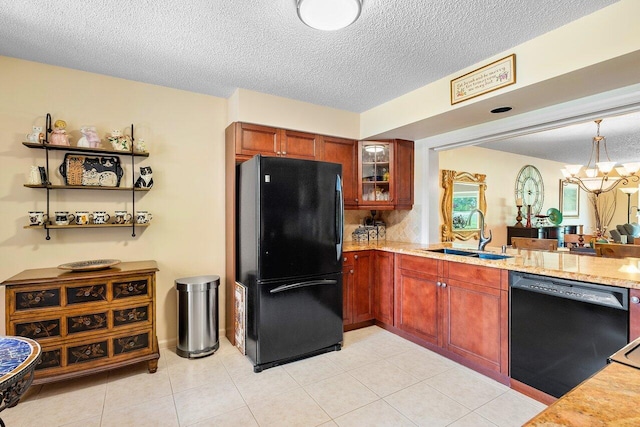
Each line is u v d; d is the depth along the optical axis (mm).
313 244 2799
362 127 3664
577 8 1765
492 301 2355
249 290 2695
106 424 1873
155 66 2520
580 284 1882
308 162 2787
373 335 3238
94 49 2250
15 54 2334
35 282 2094
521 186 6070
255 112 3020
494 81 2301
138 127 2840
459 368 2539
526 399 2113
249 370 2531
